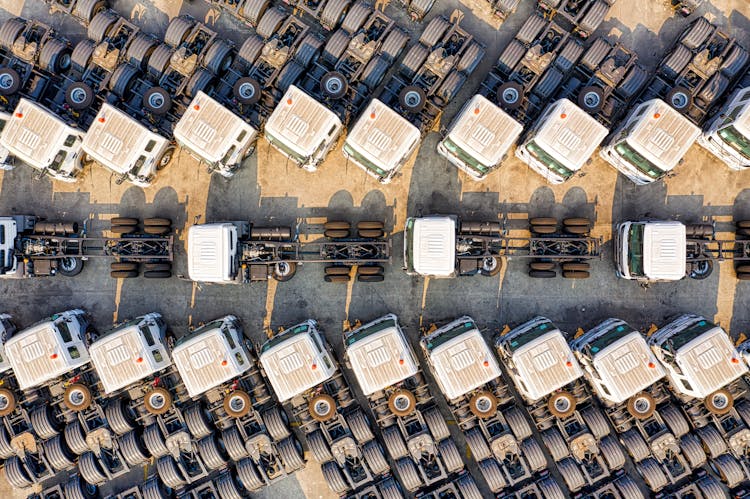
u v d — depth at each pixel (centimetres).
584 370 2709
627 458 2817
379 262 2736
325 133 2450
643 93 2670
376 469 2722
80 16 2694
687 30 2627
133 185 2808
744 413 2645
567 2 2662
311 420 2709
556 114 2422
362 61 2619
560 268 2766
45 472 2794
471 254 2688
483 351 2491
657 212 2752
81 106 2591
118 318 2838
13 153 2602
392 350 2491
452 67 2619
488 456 2681
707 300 2755
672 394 2716
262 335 2827
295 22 2659
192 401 2792
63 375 2752
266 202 2803
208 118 2466
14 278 2769
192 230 2495
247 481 2722
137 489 2772
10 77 2605
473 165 2553
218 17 2786
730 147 2536
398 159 2458
